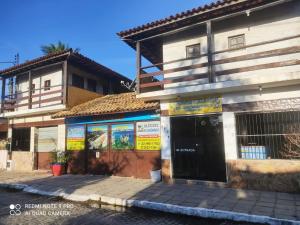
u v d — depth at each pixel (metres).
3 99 15.54
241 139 8.73
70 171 12.66
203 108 9.40
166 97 9.91
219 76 9.69
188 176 9.52
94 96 15.67
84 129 12.48
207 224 5.82
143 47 11.68
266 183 8.07
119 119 11.47
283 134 7.99
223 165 8.91
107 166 11.63
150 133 10.60
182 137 9.83
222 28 10.04
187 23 9.44
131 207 7.13
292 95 8.02
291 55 8.73
